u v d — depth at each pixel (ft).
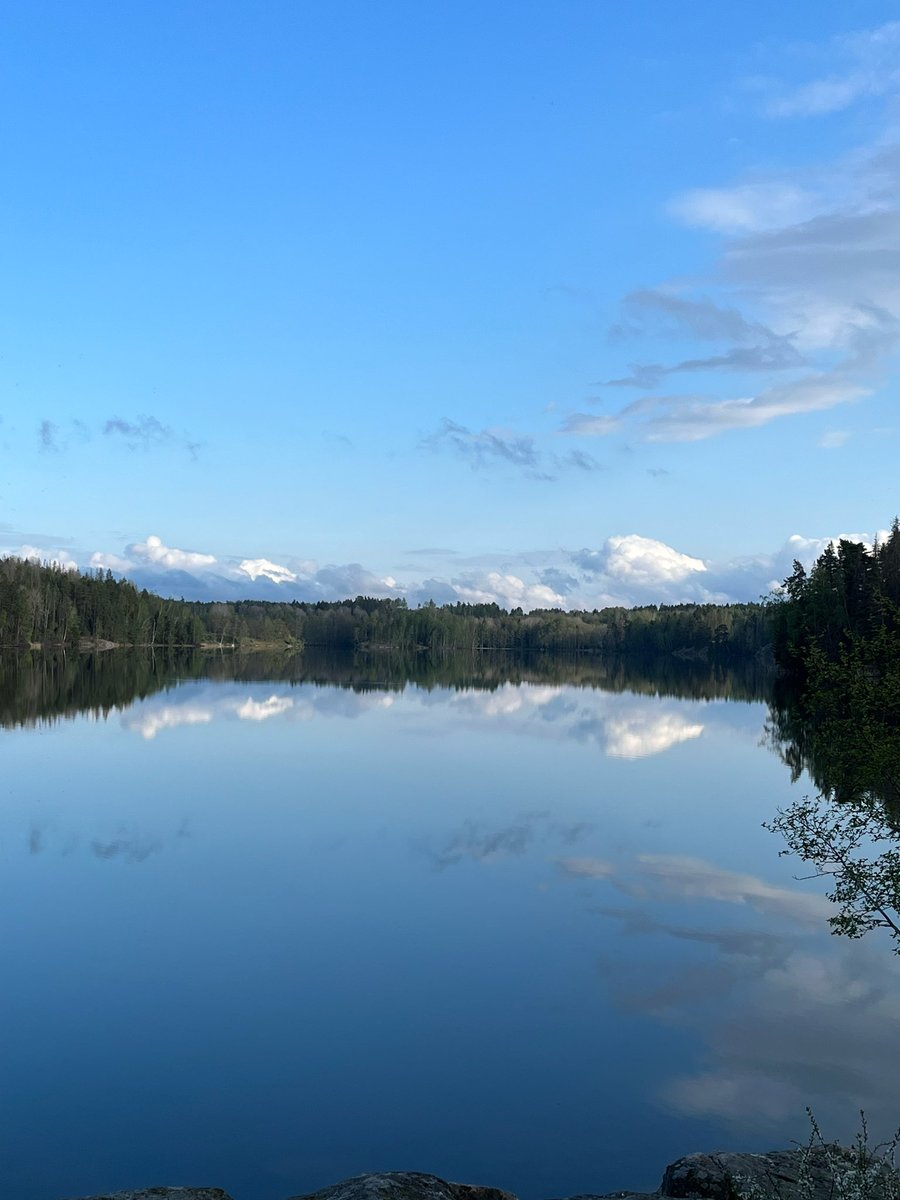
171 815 96.02
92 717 183.32
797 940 60.29
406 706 225.56
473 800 105.81
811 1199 27.17
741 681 371.97
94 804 101.45
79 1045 44.68
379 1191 25.59
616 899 68.64
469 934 60.59
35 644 474.49
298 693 255.50
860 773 44.52
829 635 254.47
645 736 169.07
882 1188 27.58
